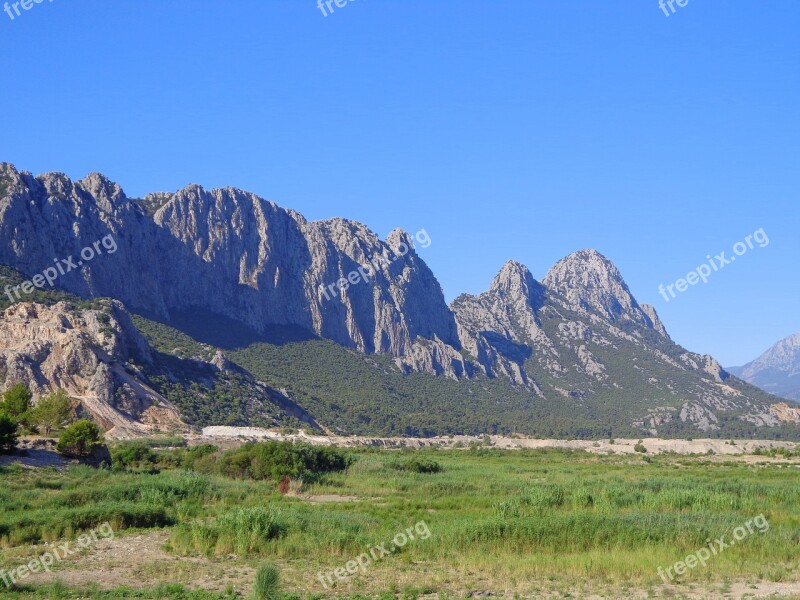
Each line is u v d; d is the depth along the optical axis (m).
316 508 49.41
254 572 32.03
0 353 135.75
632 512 45.22
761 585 30.08
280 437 147.88
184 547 35.56
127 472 65.00
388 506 50.94
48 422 93.38
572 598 28.14
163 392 156.50
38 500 47.38
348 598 27.84
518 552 35.22
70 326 153.50
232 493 53.91
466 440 198.88
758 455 138.12
